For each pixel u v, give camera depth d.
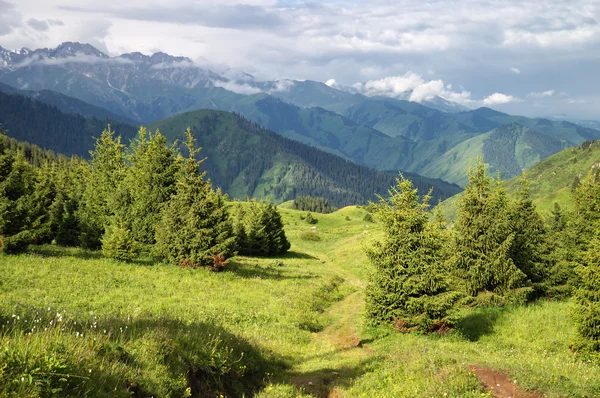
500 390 10.39
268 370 13.12
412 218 20.81
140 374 8.46
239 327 19.30
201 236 32.41
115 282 24.25
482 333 20.84
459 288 24.27
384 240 21.81
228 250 33.72
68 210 42.72
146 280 26.20
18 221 29.50
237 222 60.44
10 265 24.12
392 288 20.95
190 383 9.67
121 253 31.44
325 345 19.52
